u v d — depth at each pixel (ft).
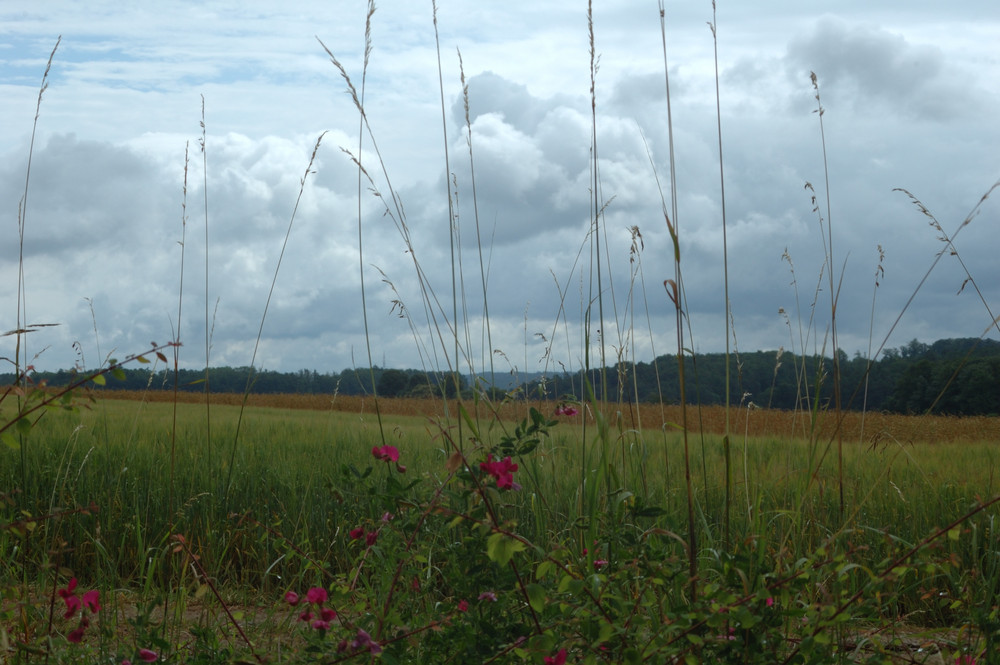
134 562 13.03
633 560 6.36
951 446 26.86
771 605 6.27
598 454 9.88
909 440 17.13
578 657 5.90
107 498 14.76
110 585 10.53
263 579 11.00
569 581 5.33
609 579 6.08
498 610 6.27
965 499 14.79
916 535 12.65
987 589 8.43
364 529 7.42
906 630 9.13
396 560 7.12
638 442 9.99
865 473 16.21
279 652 6.78
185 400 78.33
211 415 33.45
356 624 6.33
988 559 9.43
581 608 5.79
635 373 10.39
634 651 5.19
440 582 8.63
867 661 6.29
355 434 24.84
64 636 7.72
